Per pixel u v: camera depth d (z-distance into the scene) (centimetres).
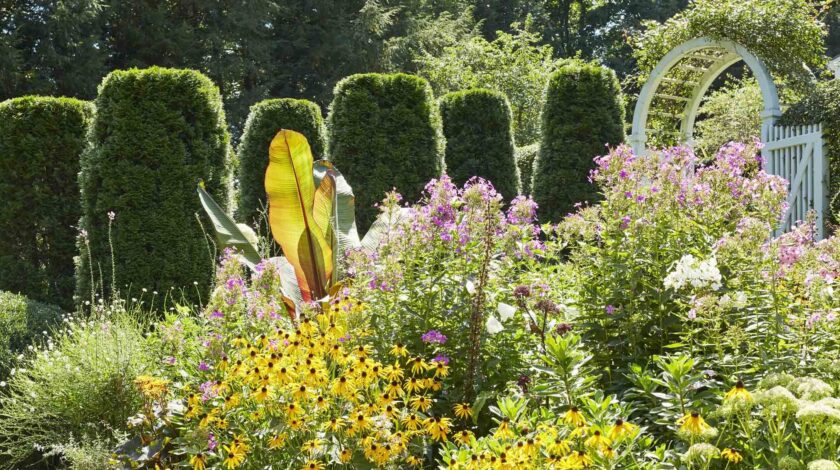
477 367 338
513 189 907
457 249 373
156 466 318
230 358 336
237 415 305
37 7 1667
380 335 359
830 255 366
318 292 470
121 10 1809
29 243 723
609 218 366
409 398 287
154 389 340
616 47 2739
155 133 643
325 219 479
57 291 719
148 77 647
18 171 711
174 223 642
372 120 787
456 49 2014
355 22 2092
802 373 297
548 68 1945
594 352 347
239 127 1962
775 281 324
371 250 463
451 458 246
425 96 806
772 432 252
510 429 254
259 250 605
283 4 2073
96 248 642
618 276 352
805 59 980
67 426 422
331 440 279
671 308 347
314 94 2062
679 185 365
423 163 799
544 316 328
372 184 782
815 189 851
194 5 1938
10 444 422
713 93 1600
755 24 952
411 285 367
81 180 654
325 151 823
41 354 442
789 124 881
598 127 889
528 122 1855
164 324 441
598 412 258
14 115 709
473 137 895
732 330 292
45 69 1642
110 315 491
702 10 990
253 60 1989
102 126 651
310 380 271
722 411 250
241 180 807
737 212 367
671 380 275
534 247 385
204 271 654
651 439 264
